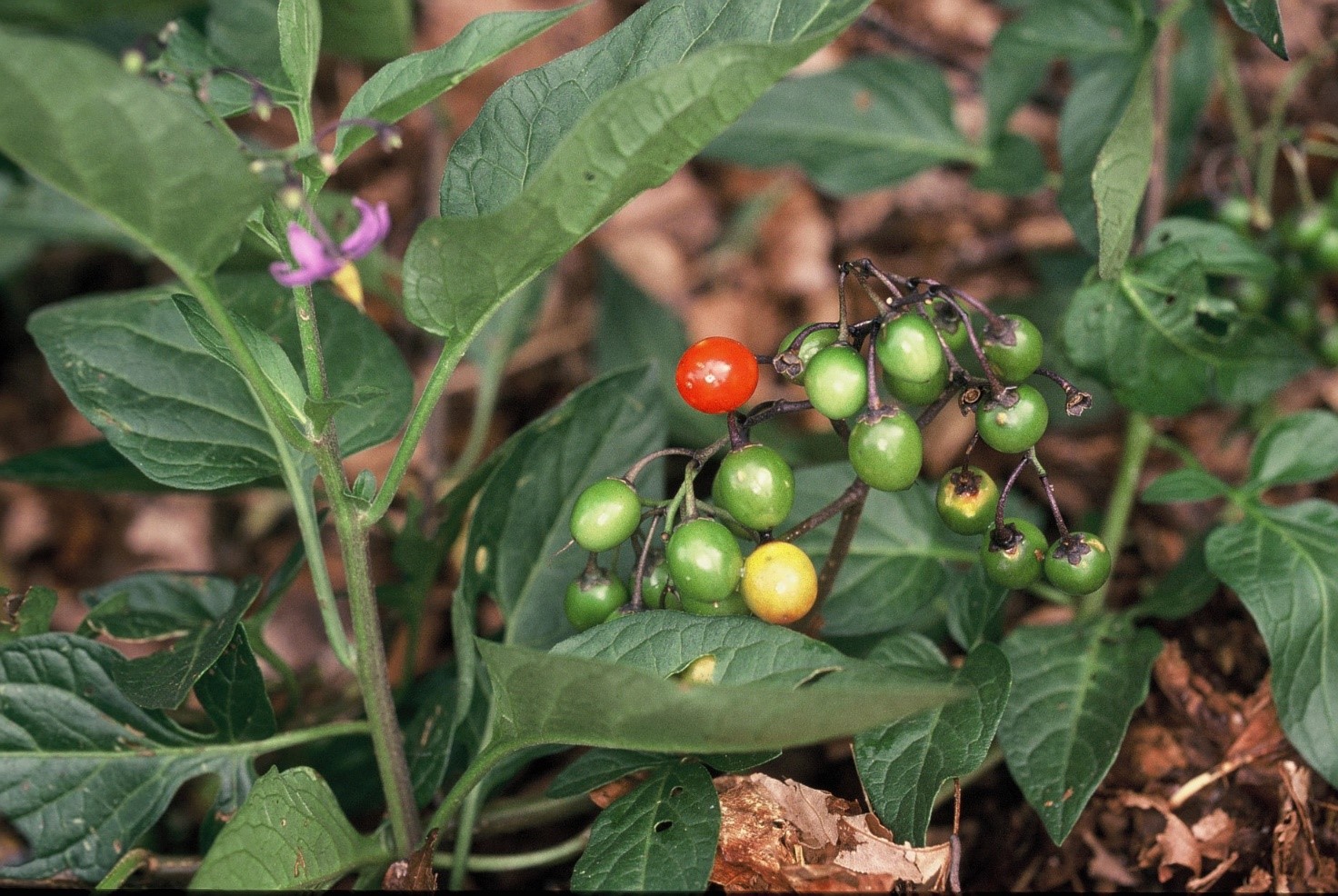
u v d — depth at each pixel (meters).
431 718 0.30
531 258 0.25
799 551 0.26
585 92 0.26
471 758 0.30
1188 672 0.31
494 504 0.30
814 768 0.33
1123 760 0.30
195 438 0.28
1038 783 0.28
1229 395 0.31
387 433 0.30
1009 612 0.35
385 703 0.27
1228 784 0.30
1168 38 0.33
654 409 0.32
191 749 0.28
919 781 0.26
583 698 0.24
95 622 0.30
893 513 0.31
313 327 0.25
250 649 0.28
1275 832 0.29
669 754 0.27
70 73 0.22
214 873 0.25
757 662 0.25
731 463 0.26
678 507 0.26
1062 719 0.29
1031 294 0.39
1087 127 0.33
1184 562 0.32
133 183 0.23
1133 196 0.28
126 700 0.28
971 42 0.51
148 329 0.29
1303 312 0.34
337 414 0.30
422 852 0.27
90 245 0.46
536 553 0.31
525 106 0.27
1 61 0.21
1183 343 0.31
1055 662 0.29
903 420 0.25
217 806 0.28
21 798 0.27
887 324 0.25
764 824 0.27
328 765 0.32
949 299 0.25
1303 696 0.28
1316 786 0.29
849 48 0.50
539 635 0.30
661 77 0.23
